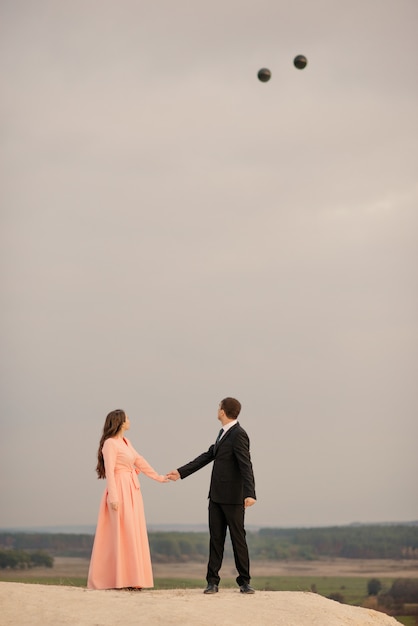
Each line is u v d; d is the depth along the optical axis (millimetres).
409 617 50031
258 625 8242
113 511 9719
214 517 9586
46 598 8648
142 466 10102
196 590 10062
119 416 10078
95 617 8094
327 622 8680
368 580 62344
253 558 76688
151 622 7969
